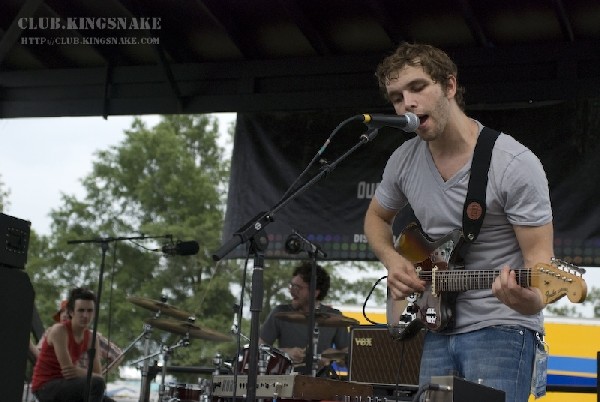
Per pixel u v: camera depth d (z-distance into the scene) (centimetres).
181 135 2119
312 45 659
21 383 336
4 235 333
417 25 632
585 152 629
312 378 427
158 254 1883
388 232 362
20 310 337
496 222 316
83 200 2000
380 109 670
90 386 631
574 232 623
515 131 645
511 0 592
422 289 326
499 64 629
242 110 682
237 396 443
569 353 754
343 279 1808
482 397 280
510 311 313
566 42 620
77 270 1941
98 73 700
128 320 1795
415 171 336
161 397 661
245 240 374
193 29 664
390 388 568
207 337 782
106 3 639
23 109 713
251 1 626
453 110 320
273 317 757
